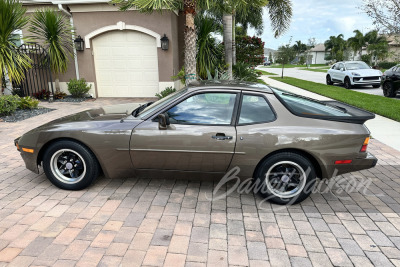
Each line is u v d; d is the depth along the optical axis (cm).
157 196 384
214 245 288
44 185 411
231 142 350
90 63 1236
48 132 376
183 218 334
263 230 316
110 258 267
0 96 885
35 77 1229
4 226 313
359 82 1616
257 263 265
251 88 369
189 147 356
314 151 346
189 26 763
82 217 332
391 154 565
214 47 1213
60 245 284
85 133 367
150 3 675
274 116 356
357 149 352
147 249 280
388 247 291
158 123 366
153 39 1221
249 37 1684
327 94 1354
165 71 1227
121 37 1230
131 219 330
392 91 1238
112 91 1297
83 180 386
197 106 366
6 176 441
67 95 1270
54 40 1112
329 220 338
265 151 350
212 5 786
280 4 1197
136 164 376
